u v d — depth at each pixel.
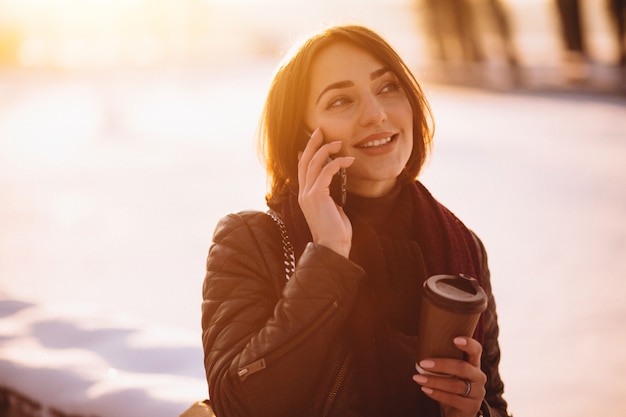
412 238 1.55
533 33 45.06
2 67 36.12
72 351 2.56
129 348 2.59
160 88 26.23
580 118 16.69
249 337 1.38
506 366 4.27
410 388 1.44
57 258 6.95
